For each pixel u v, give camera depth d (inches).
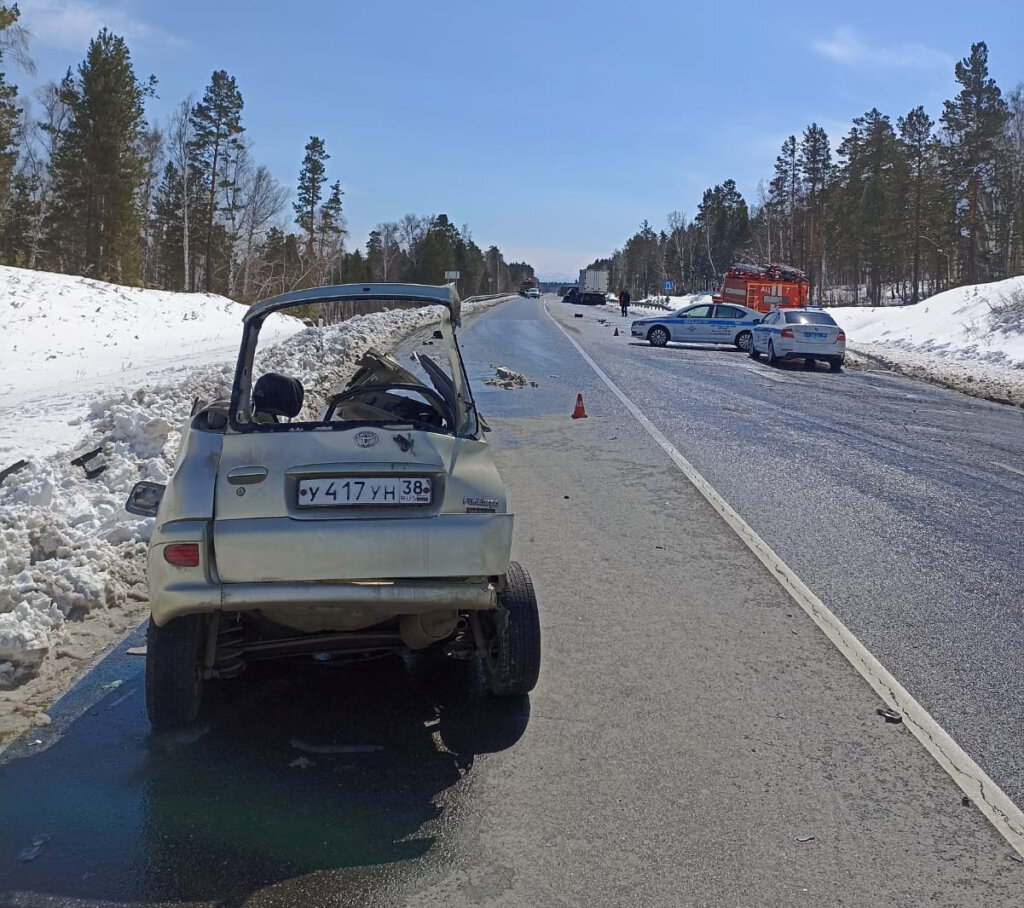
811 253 3580.2
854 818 153.3
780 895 132.1
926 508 383.2
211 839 141.9
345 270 4128.9
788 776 166.6
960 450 533.3
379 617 172.4
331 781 161.3
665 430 571.8
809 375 987.9
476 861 138.3
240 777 161.9
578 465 459.2
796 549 318.7
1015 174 2827.3
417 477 169.0
